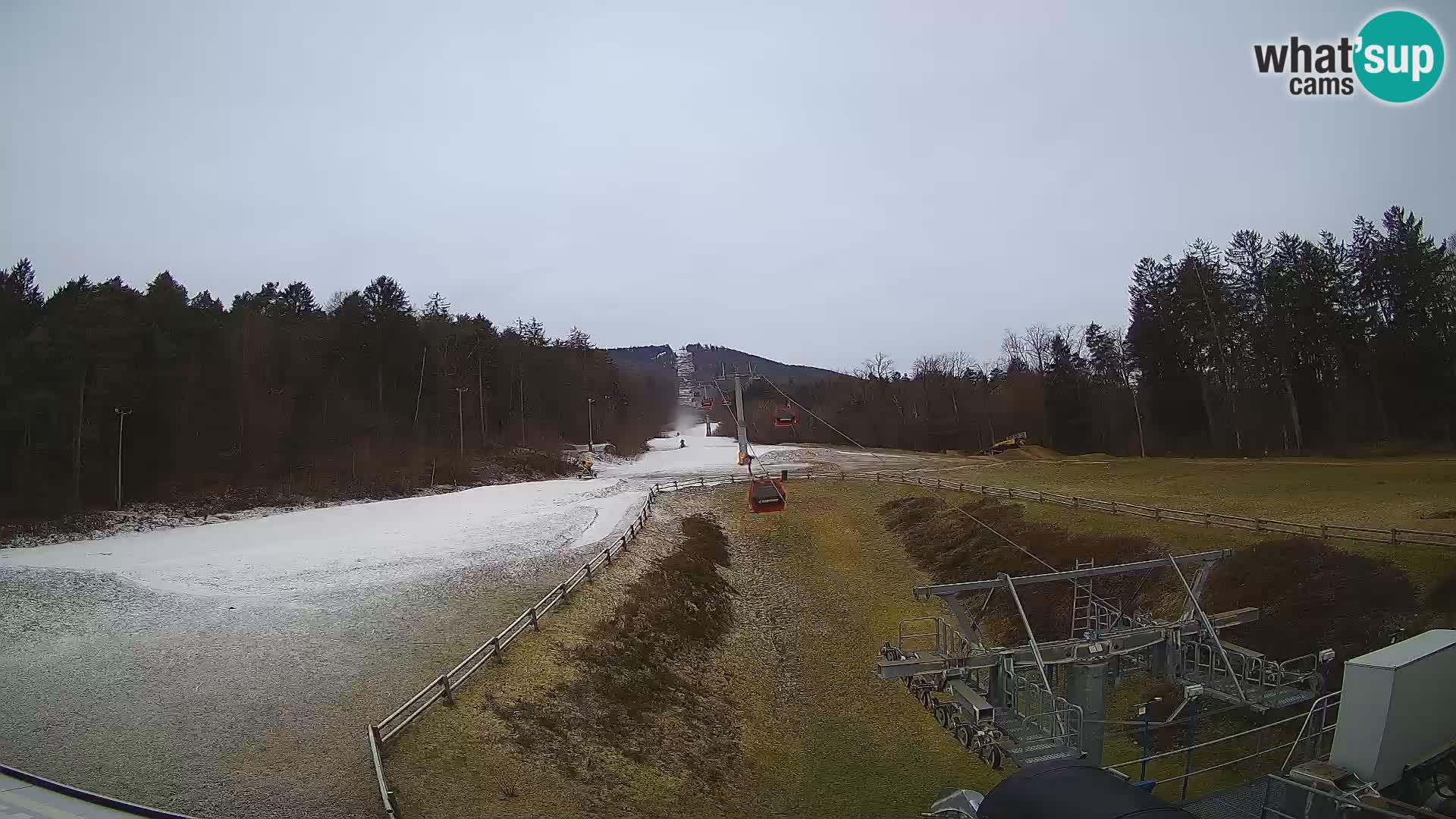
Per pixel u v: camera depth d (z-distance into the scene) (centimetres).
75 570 4169
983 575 4397
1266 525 3600
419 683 2564
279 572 4175
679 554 4781
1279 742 2364
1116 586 3619
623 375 15225
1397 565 2844
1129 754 2567
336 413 8656
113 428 6525
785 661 3659
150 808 1697
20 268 9106
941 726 2958
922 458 9388
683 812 2148
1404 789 1181
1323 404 7888
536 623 3141
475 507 6538
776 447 12244
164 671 2683
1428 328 6919
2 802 1705
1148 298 9075
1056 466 7212
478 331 10781
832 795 2472
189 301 10650
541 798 1972
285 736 2159
